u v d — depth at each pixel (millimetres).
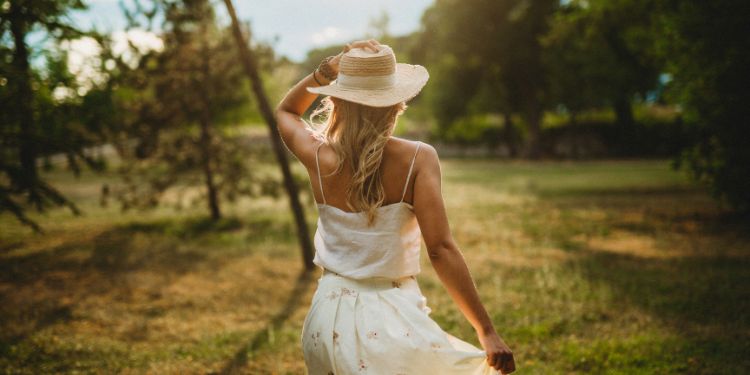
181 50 9891
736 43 8461
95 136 7215
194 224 11414
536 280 6461
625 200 13617
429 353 1811
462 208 13141
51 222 11703
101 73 5383
